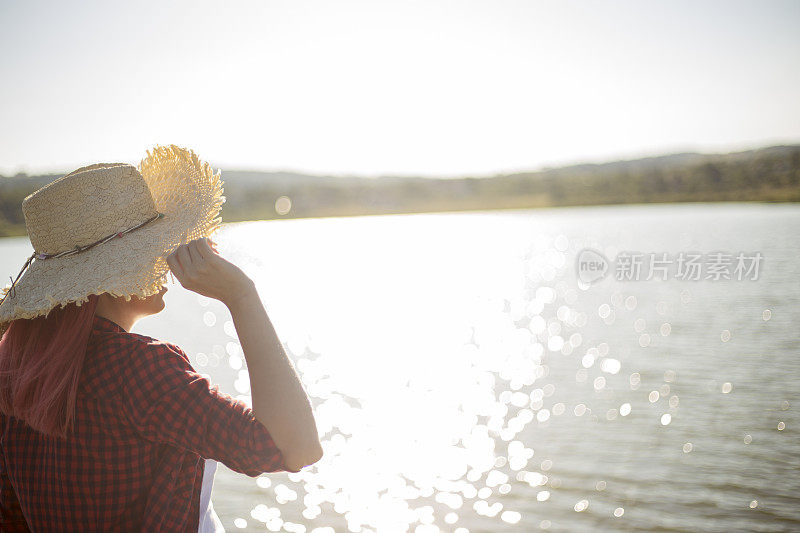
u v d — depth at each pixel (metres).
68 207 1.31
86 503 1.23
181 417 1.18
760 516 8.34
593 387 15.05
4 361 1.29
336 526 8.52
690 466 9.95
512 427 12.44
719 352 17.81
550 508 8.83
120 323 1.36
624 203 188.25
